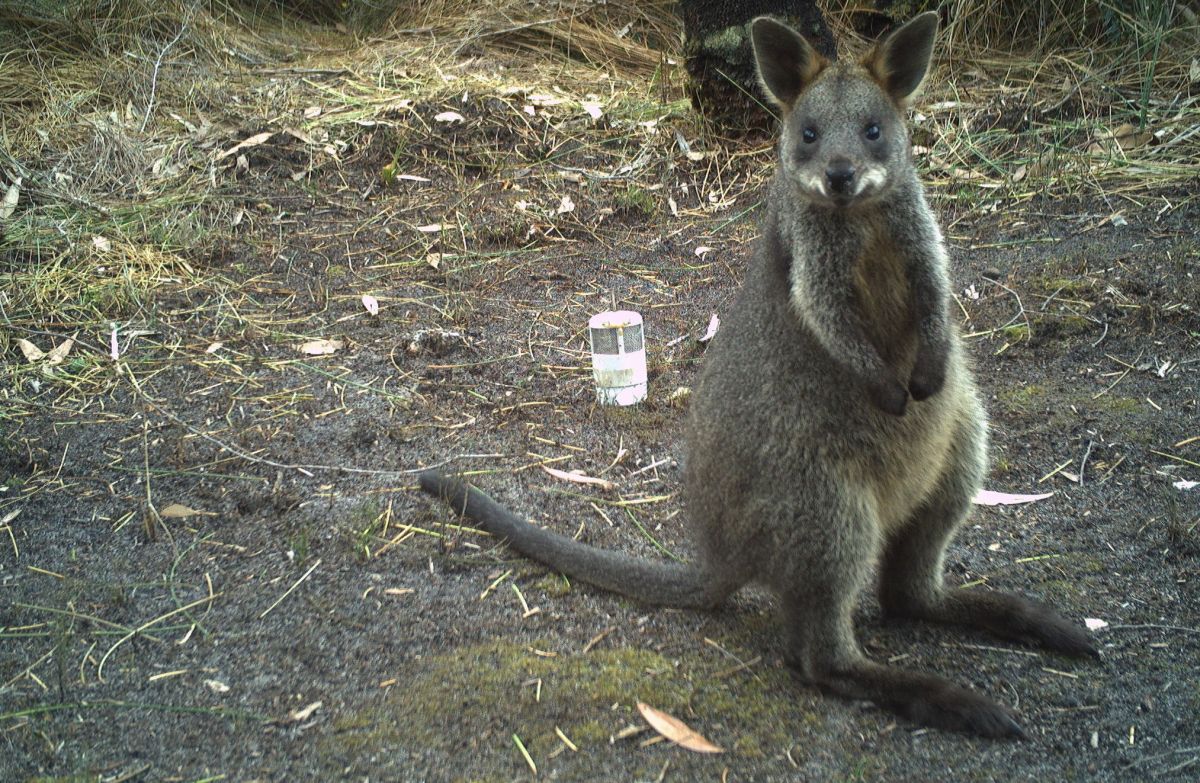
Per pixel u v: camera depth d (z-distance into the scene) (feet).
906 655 4.44
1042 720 4.14
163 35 9.22
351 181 7.66
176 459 5.39
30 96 8.23
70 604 4.63
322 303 6.54
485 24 9.85
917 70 4.50
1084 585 4.70
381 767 3.99
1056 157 7.51
